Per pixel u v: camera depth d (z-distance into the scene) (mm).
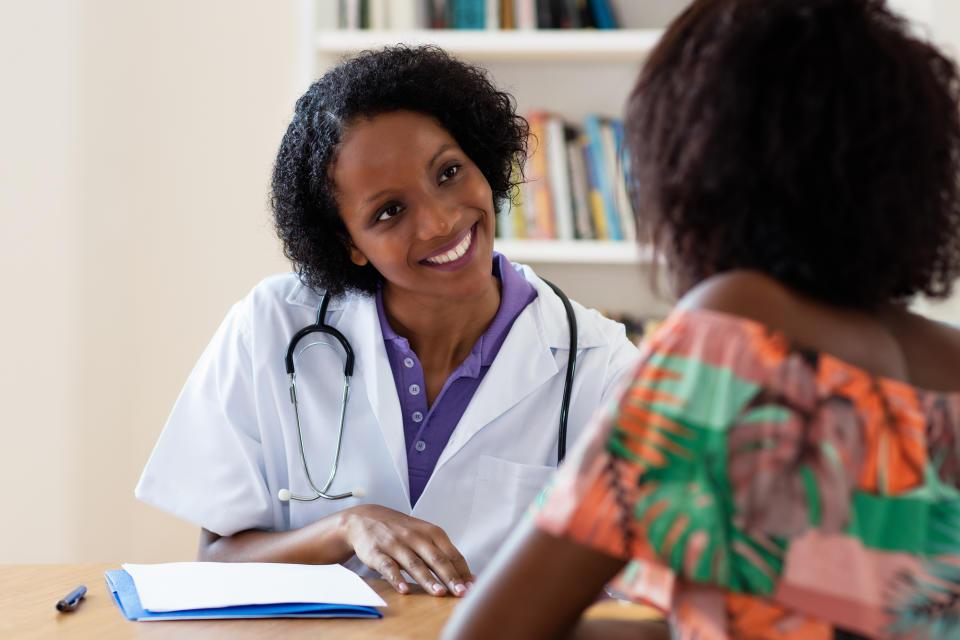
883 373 603
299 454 1392
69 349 2117
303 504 1384
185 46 2332
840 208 609
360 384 1401
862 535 562
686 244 663
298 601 982
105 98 2238
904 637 554
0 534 1928
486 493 1364
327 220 1381
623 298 2320
